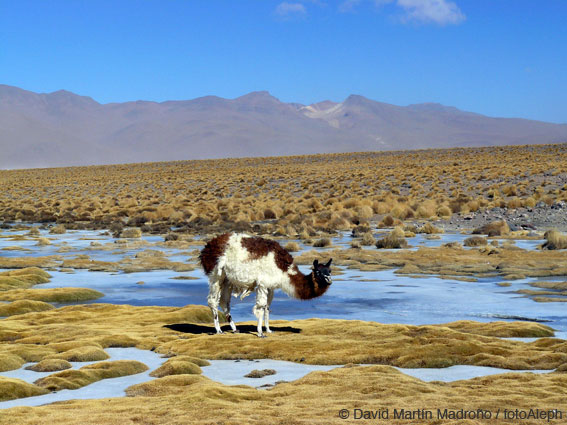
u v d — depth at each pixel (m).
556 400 6.97
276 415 6.44
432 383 8.02
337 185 61.78
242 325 12.49
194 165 108.44
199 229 40.19
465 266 22.16
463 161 79.81
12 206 62.19
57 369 9.17
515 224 36.12
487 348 9.79
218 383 8.11
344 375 8.36
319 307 15.56
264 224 42.62
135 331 12.09
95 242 32.44
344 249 28.64
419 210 42.88
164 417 6.43
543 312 14.38
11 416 6.56
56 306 16.27
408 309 15.13
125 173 101.38
